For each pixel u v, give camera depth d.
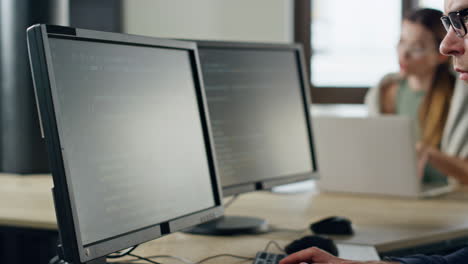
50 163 0.94
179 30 3.55
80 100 1.02
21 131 2.36
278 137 1.66
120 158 1.08
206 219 1.29
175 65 1.29
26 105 2.36
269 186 1.60
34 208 1.68
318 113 3.52
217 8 3.51
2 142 2.40
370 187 2.08
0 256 2.27
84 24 3.34
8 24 2.38
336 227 1.49
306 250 1.15
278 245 1.37
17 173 2.37
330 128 2.12
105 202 1.03
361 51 3.48
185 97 1.30
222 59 1.54
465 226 1.61
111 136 1.07
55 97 0.94
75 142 0.99
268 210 1.81
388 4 3.44
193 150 1.30
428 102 2.58
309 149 1.76
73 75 1.01
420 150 2.34
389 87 2.79
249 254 1.28
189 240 1.42
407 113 2.69
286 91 1.71
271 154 1.63
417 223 1.64
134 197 1.10
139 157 1.13
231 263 1.21
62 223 0.93
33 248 2.27
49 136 0.94
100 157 1.04
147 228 1.11
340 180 2.13
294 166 1.70
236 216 1.64
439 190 2.12
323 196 2.08
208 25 3.52
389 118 2.02
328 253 1.15
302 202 1.96
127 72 1.14
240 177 1.53
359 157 2.08
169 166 1.21
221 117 1.51
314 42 3.51
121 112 1.11
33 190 1.99
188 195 1.25
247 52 1.61
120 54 1.13
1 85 2.40
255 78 1.62
